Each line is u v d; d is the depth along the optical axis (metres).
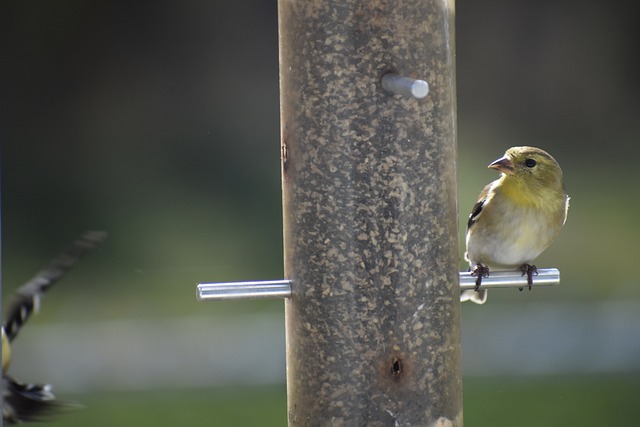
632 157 23.38
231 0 22.38
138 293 16.80
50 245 18.84
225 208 19.77
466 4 23.97
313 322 5.59
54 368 14.11
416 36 5.57
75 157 21.22
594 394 12.95
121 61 22.23
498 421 12.06
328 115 5.57
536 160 7.07
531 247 7.13
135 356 14.43
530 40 24.09
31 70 21.92
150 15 22.41
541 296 16.58
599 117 24.08
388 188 5.55
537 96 23.97
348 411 5.52
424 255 5.59
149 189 20.41
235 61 22.31
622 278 17.58
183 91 22.08
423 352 5.56
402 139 5.56
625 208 21.00
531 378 13.66
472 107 23.75
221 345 14.68
